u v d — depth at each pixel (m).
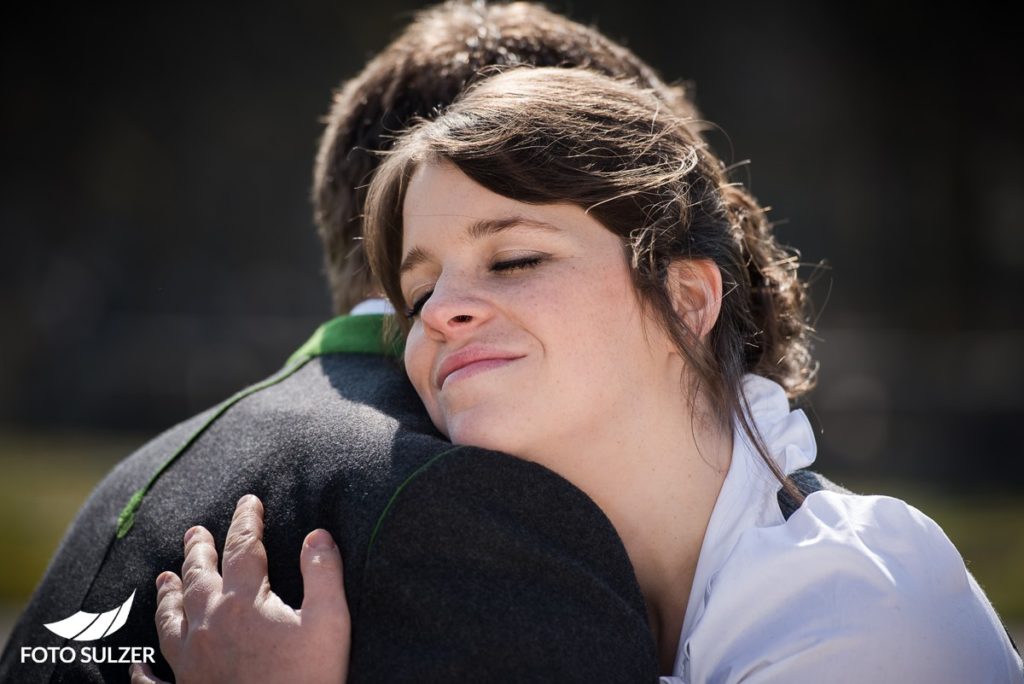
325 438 3.81
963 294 57.38
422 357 3.91
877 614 3.59
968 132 58.00
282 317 55.62
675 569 4.00
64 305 51.56
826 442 36.38
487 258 3.88
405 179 4.10
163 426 42.53
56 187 57.28
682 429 3.97
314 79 57.94
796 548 3.68
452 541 3.40
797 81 58.03
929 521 3.83
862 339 43.25
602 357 3.81
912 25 57.12
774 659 3.60
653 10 56.66
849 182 58.59
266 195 58.12
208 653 3.46
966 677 3.66
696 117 5.57
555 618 3.39
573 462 3.84
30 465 28.33
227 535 3.72
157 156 57.78
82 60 57.28
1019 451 35.34
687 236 4.15
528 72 4.22
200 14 57.19
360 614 3.40
